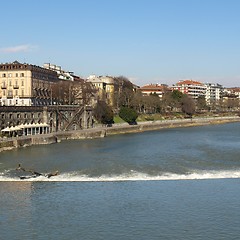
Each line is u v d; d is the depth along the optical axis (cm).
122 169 8981
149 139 16475
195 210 5903
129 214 5738
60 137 15800
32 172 8506
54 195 6675
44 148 12812
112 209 5947
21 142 13088
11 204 6194
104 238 4931
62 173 8500
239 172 8669
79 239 4909
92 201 6334
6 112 14700
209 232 5109
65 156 10981
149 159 10500
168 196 6612
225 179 7894
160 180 7800
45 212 5825
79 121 19025
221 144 14362
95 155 11244
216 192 6869
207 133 19875
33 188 7144
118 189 7062
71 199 6450
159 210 5906
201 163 9869
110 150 12462
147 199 6444
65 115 18125
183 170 8888
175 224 5359
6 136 13838
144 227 5269
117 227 5266
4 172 8588
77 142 15000
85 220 5512
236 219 5544
